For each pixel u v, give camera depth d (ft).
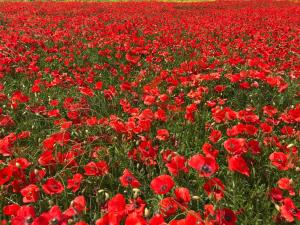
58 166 11.17
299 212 8.30
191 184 10.44
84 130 13.53
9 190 10.05
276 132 14.05
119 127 11.94
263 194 10.03
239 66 23.66
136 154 11.42
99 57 27.07
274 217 8.87
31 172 10.02
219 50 30.35
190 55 25.86
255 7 78.48
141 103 17.06
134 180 9.23
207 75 17.76
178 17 56.44
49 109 16.58
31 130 14.26
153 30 38.65
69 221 7.89
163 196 9.48
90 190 10.32
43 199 9.52
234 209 9.23
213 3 86.58
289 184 9.32
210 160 8.66
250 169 11.21
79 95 17.90
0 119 14.11
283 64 22.04
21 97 15.05
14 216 8.07
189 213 7.43
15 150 11.84
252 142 10.75
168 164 9.39
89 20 46.52
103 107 16.25
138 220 6.93
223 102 15.99
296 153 11.09
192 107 13.61
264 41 32.55
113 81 21.34
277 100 17.51
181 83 18.08
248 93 18.06
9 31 37.73
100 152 11.81
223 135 13.69
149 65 23.67
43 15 58.29
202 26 41.24
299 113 12.82
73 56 25.30
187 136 13.41
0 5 71.82
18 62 23.82
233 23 45.21
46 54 27.12
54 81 18.54
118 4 76.74
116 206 7.72
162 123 14.64
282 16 54.65
